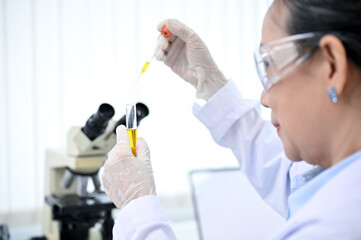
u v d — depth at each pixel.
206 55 1.31
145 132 2.55
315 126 0.72
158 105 2.57
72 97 2.40
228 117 1.32
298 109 0.73
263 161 1.31
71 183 1.75
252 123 1.34
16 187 2.31
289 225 0.69
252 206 2.29
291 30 0.72
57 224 1.77
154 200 0.95
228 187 2.31
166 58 1.33
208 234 2.21
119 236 0.92
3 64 2.25
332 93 0.68
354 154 0.71
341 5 0.67
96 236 1.74
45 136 2.36
